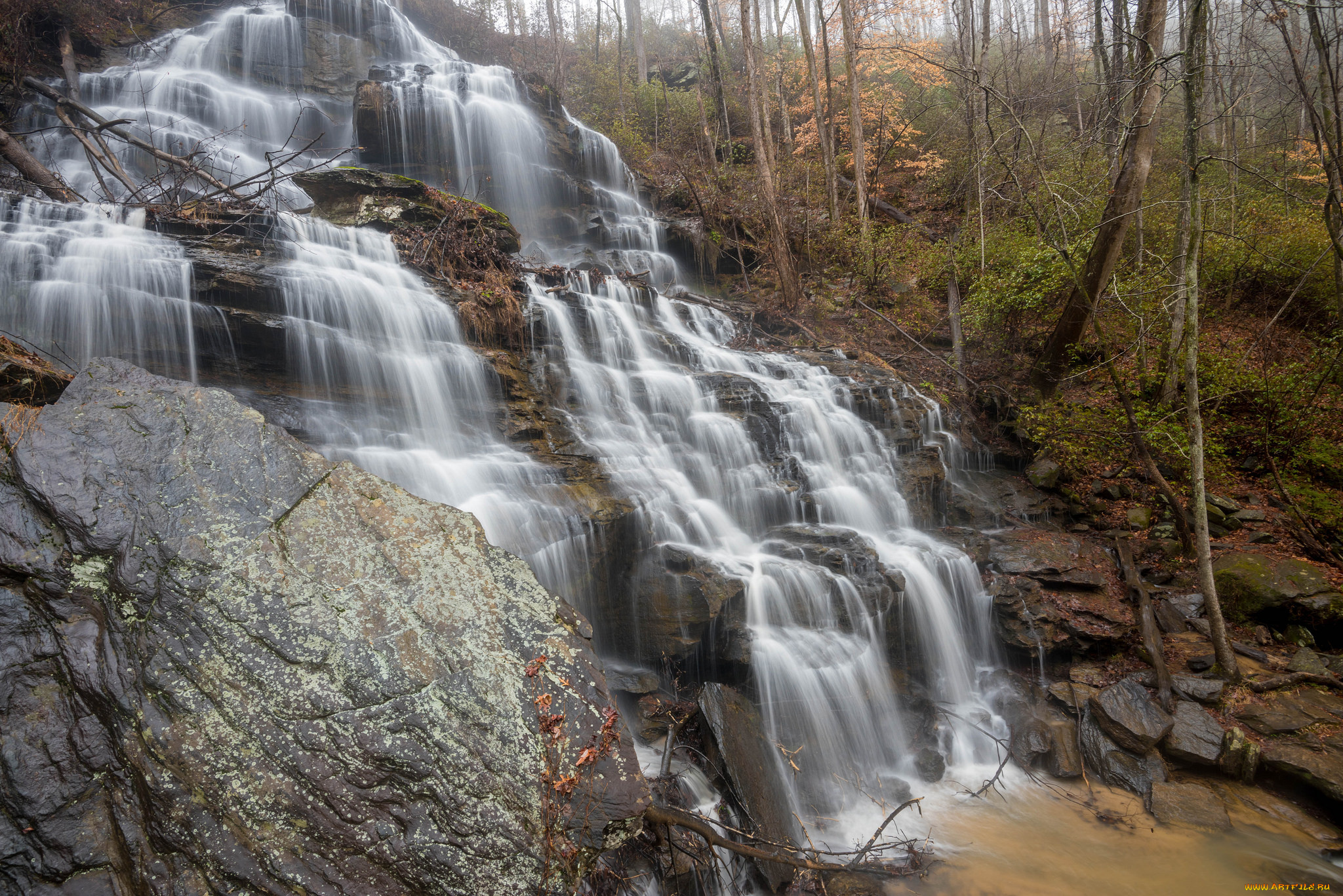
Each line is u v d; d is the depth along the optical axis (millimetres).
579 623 3531
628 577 6219
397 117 12531
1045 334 11734
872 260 14266
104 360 3707
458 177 13328
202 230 7305
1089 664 7160
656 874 4105
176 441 3445
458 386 7289
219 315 6242
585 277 10242
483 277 8820
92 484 3174
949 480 10000
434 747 2883
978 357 12344
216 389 3752
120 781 2586
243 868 2500
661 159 19703
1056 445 9797
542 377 8086
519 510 5617
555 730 3100
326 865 2570
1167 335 10164
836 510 8297
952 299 13195
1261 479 9430
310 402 6363
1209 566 6555
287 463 3545
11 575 2861
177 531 3141
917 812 5703
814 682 6070
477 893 2650
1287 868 5094
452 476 5941
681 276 14812
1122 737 6238
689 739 5352
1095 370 10883
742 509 7758
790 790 5406
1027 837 5438
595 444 7512
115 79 12984
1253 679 6543
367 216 9242
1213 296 12031
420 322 7406
